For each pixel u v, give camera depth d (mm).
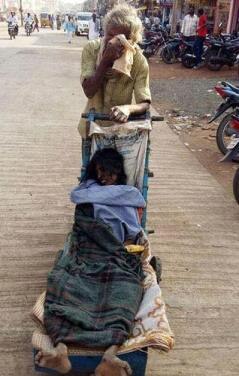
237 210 4746
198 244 4004
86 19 38656
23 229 4062
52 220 4246
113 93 3271
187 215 4547
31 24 36406
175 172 5746
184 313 3098
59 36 37125
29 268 3496
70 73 14039
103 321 2320
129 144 3205
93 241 2838
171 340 2299
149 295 2525
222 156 6555
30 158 5855
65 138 6820
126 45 2936
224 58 14789
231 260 3789
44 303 2447
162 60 17531
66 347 2207
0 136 6754
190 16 15773
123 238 2945
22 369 2561
